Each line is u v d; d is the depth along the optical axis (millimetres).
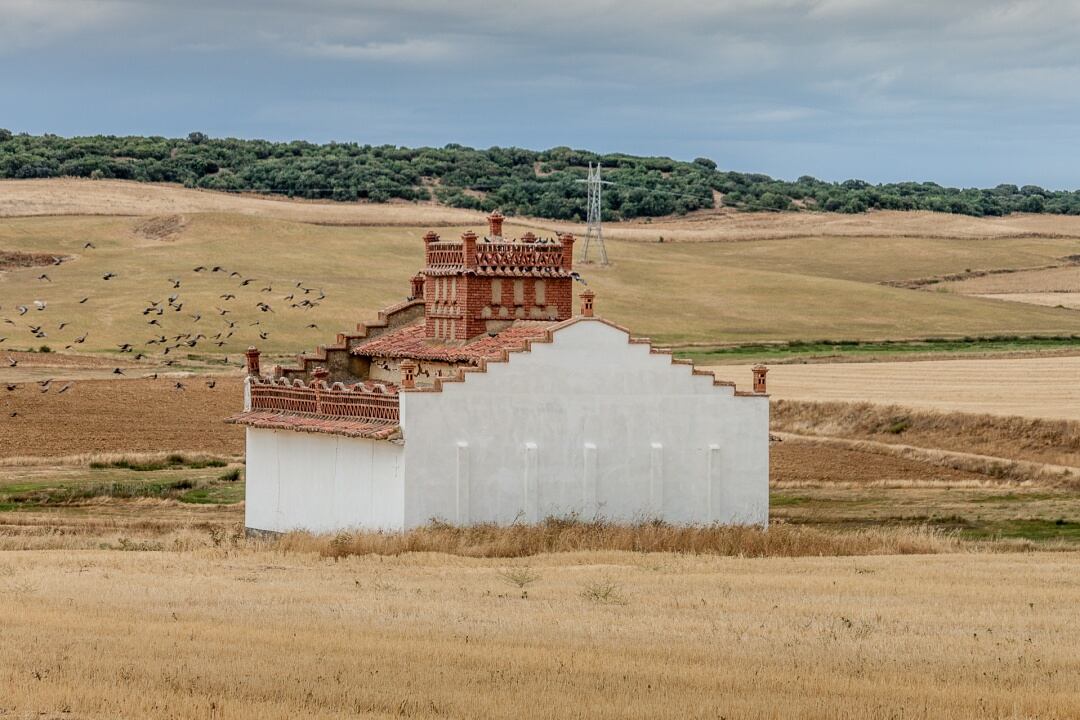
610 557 76438
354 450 88562
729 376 188750
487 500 86062
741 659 47656
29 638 48719
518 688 42156
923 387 174875
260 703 39844
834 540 84000
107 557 74125
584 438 88062
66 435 143875
